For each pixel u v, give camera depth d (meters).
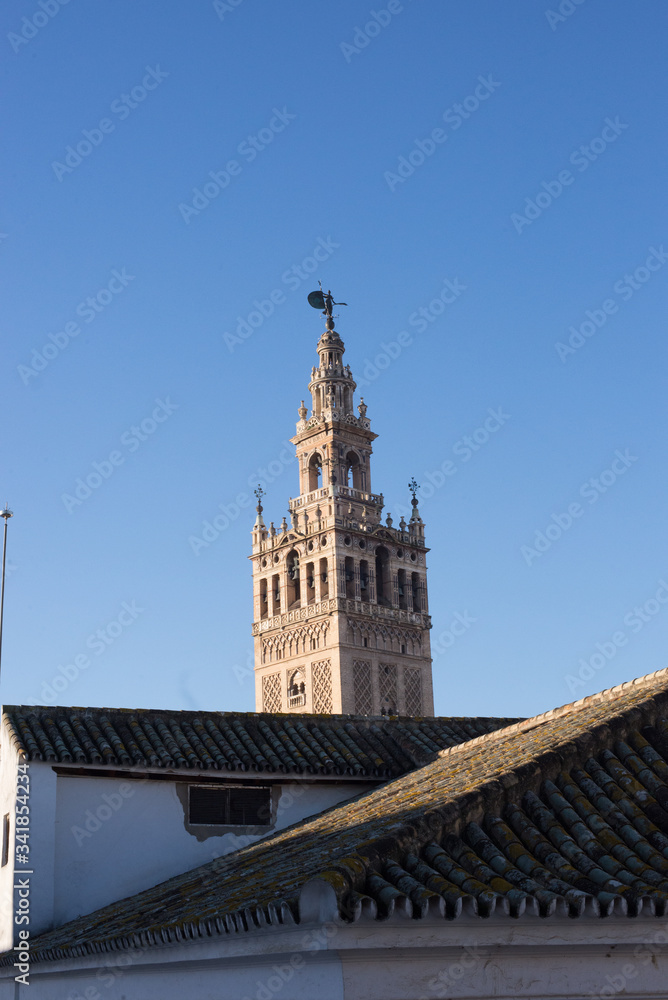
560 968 11.53
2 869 23.80
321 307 123.25
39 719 24.59
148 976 15.74
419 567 116.69
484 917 10.85
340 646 106.56
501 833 12.32
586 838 12.45
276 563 115.25
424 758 24.42
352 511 112.44
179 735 24.77
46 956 18.47
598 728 14.52
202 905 14.41
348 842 14.22
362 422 117.75
